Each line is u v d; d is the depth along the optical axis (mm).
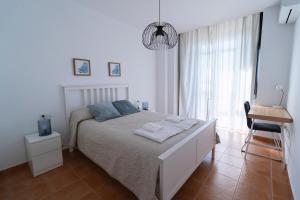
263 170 2211
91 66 3076
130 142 1752
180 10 3029
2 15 2049
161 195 1420
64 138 2793
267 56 3010
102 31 3211
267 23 2953
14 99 2223
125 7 2910
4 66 2109
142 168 1549
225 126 3924
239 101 3639
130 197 1745
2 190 1866
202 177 2068
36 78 2402
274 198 1714
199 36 4141
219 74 3912
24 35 2242
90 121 2584
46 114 2543
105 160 1991
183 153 1670
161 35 2207
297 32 2334
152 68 4609
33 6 2295
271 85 3023
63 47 2658
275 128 2496
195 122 2367
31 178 2072
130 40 3836
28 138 2172
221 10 3027
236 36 3545
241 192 1803
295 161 1791
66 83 2742
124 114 3012
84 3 2777
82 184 1963
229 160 2480
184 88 4570
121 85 3648
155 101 4832
